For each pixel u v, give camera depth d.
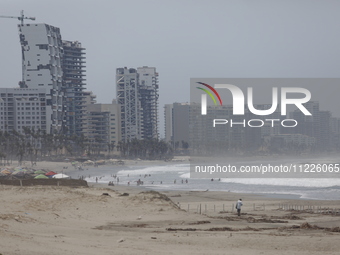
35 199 58.72
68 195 63.78
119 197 65.00
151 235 38.94
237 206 62.06
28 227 37.50
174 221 50.75
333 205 83.44
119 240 34.69
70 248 29.27
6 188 70.19
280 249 32.81
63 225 42.53
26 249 26.97
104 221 49.25
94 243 32.81
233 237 37.62
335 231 43.41
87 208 55.97
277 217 61.19
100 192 70.88
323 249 32.69
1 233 31.36
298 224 51.75
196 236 38.41
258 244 34.50
